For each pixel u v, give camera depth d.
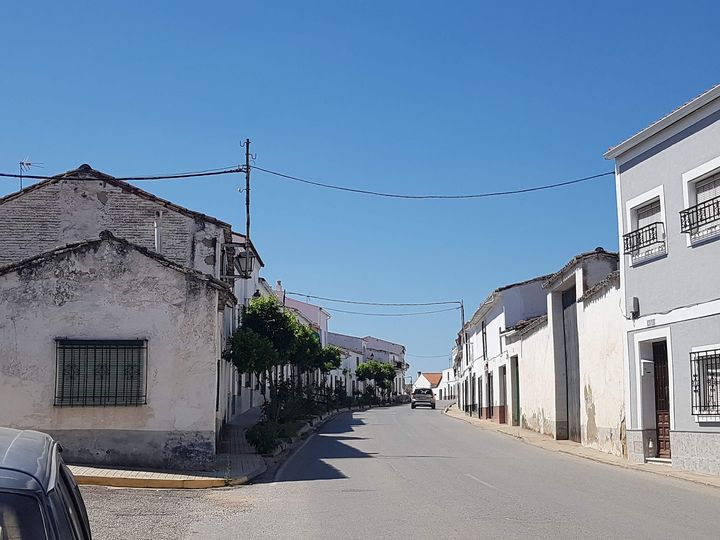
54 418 16.77
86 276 17.23
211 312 17.48
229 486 15.64
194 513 12.22
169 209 24.97
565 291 28.81
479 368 51.97
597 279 25.48
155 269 17.45
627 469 18.78
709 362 17.17
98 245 17.36
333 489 15.05
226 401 28.48
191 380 17.23
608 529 10.53
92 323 17.12
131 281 17.34
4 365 16.75
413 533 10.36
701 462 17.25
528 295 41.84
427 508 12.50
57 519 3.30
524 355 35.31
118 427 16.94
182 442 17.05
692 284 17.80
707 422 17.11
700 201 17.92
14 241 24.33
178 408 17.12
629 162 20.64
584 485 15.51
